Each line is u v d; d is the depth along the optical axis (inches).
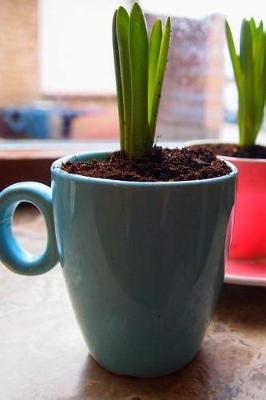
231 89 22.8
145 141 10.4
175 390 10.1
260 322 12.4
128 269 9.3
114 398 9.9
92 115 23.5
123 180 9.3
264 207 13.7
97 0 21.6
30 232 17.6
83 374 10.5
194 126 23.3
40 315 12.6
